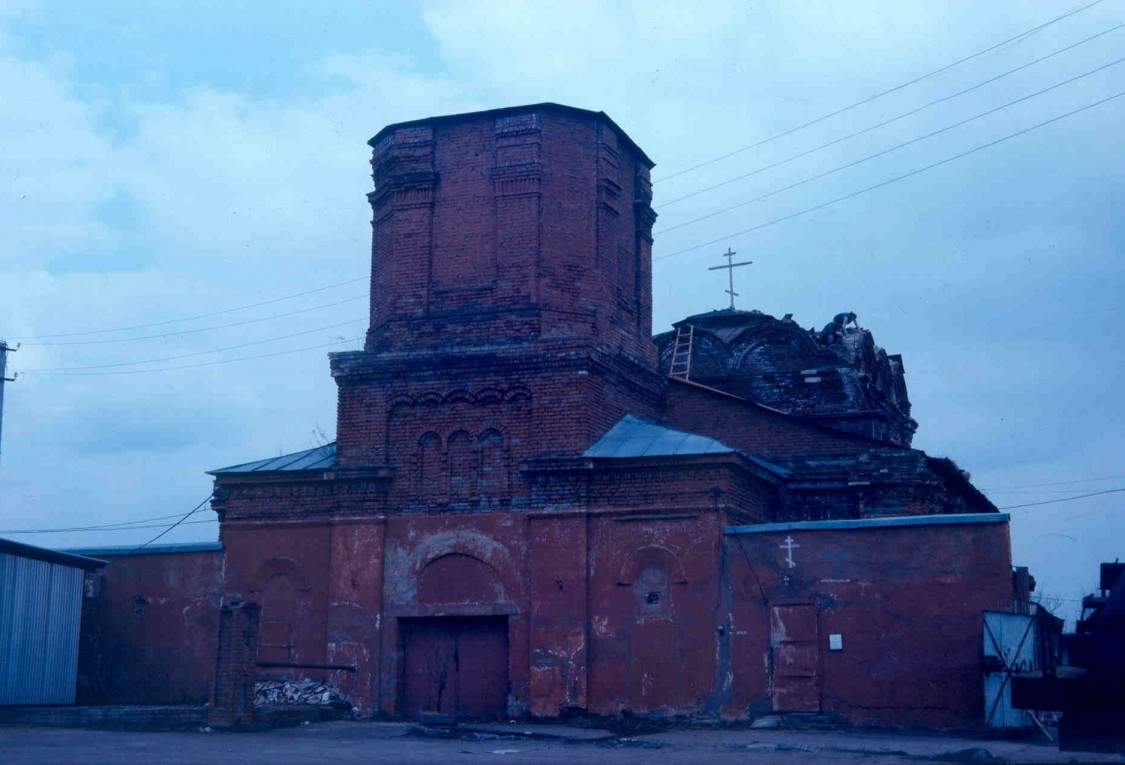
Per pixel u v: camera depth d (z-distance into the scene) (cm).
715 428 2955
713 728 2250
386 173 2772
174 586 2761
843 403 3450
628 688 2352
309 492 2655
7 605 2558
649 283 2934
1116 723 1384
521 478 2505
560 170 2664
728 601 2330
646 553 2397
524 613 2445
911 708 2178
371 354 2642
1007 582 2173
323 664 2477
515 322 2580
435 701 2484
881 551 2256
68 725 2239
